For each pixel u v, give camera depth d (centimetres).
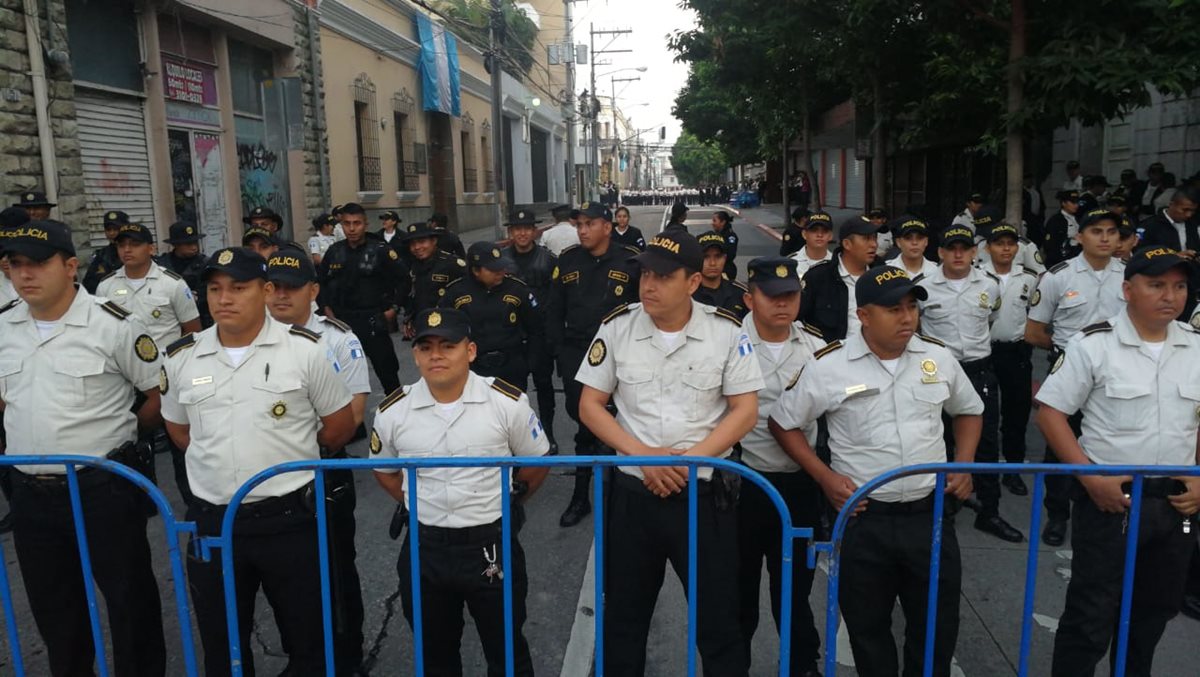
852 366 296
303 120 1460
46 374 304
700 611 283
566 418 752
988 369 498
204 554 284
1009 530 478
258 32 1313
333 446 327
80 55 980
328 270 702
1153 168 1144
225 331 292
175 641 387
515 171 3525
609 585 299
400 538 496
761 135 2919
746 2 1259
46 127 884
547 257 728
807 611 342
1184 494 282
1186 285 291
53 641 314
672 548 284
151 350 325
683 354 285
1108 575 290
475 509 292
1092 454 309
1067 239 1071
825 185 4200
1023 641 281
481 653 375
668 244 274
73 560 311
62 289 306
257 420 291
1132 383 298
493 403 299
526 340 568
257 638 392
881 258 691
